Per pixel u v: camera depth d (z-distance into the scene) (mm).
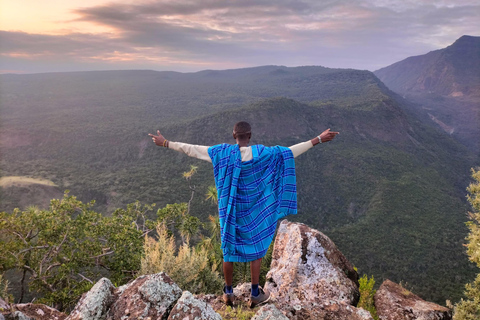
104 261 18156
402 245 103750
